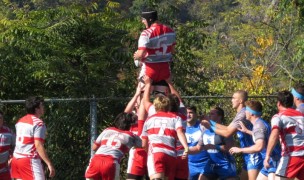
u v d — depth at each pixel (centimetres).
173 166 2022
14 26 3059
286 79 5362
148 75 2052
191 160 2412
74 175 2620
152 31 2025
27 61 3033
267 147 2100
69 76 2969
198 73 3406
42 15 3262
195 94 3303
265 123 2186
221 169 2377
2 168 2162
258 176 2261
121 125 2134
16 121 2831
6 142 2162
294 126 2092
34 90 3020
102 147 2125
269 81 5184
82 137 2644
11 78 2975
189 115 2334
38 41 3039
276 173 2138
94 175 2116
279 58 5509
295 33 5325
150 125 2030
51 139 2614
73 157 2628
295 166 2100
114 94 3036
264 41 5462
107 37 3225
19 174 2138
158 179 1984
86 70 3078
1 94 2959
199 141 2277
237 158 2783
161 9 3444
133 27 3259
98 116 2775
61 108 2633
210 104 3038
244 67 5469
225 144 2364
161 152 2000
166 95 2097
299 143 2098
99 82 3030
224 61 5681
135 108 2295
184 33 3369
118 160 2119
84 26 3156
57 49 3050
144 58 2044
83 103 2648
